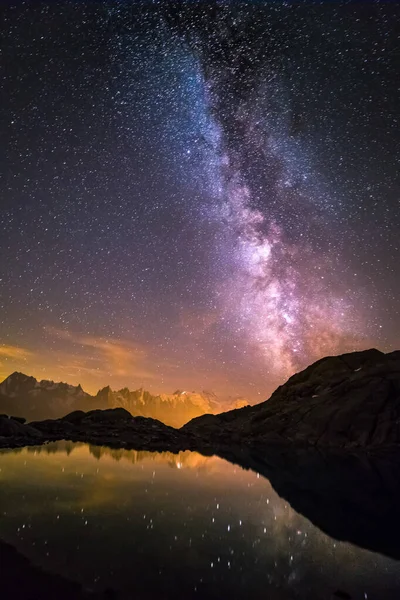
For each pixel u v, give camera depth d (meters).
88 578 5.14
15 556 5.62
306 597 5.02
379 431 27.83
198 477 13.09
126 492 9.80
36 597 4.62
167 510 8.51
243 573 5.64
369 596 5.10
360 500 10.92
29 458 14.14
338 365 40.16
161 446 22.50
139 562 5.73
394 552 6.76
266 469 16.58
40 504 8.13
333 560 6.32
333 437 28.73
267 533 7.52
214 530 7.44
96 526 7.07
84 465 13.37
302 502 10.38
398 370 33.03
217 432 34.94
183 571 5.54
